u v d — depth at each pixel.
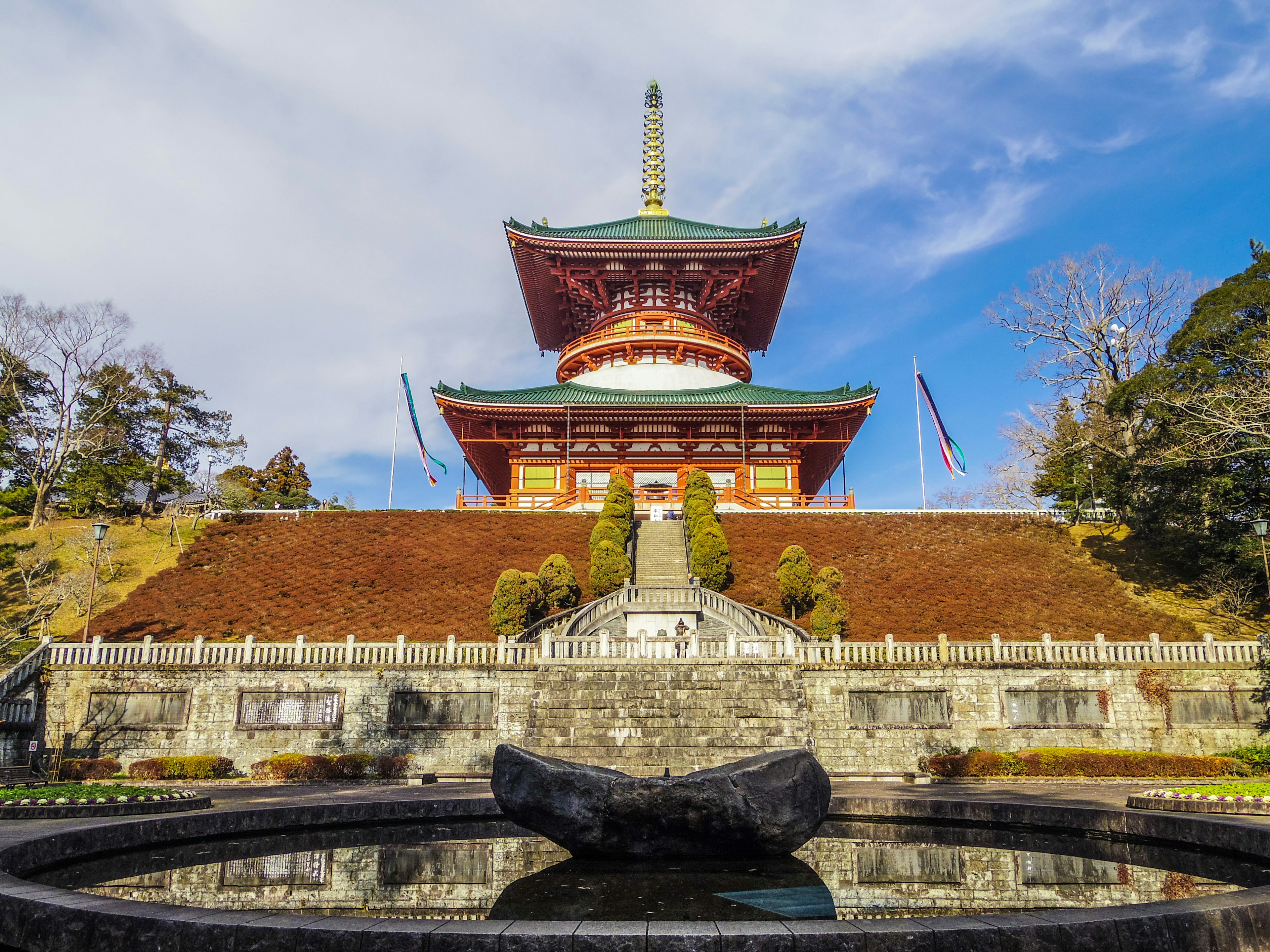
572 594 38.44
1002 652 29.00
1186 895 11.18
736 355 73.25
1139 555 45.34
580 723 24.91
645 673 26.62
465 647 29.20
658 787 12.38
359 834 15.73
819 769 13.29
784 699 25.66
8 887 8.75
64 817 16.77
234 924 7.53
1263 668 28.45
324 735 28.27
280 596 39.84
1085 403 56.00
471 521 51.94
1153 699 28.39
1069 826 15.17
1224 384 38.50
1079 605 39.19
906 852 14.12
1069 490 55.91
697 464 62.12
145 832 14.00
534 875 12.17
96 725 28.45
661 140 86.00
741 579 43.03
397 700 28.50
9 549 44.41
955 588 41.03
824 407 59.06
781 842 12.45
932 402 53.84
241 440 76.50
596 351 72.19
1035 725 28.19
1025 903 10.99
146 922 7.66
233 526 50.31
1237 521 40.19
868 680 28.41
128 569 44.38
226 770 27.00
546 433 62.53
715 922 7.88
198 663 28.91
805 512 53.41
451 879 12.63
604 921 8.77
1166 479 41.59
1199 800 17.27
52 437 61.53
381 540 48.09
